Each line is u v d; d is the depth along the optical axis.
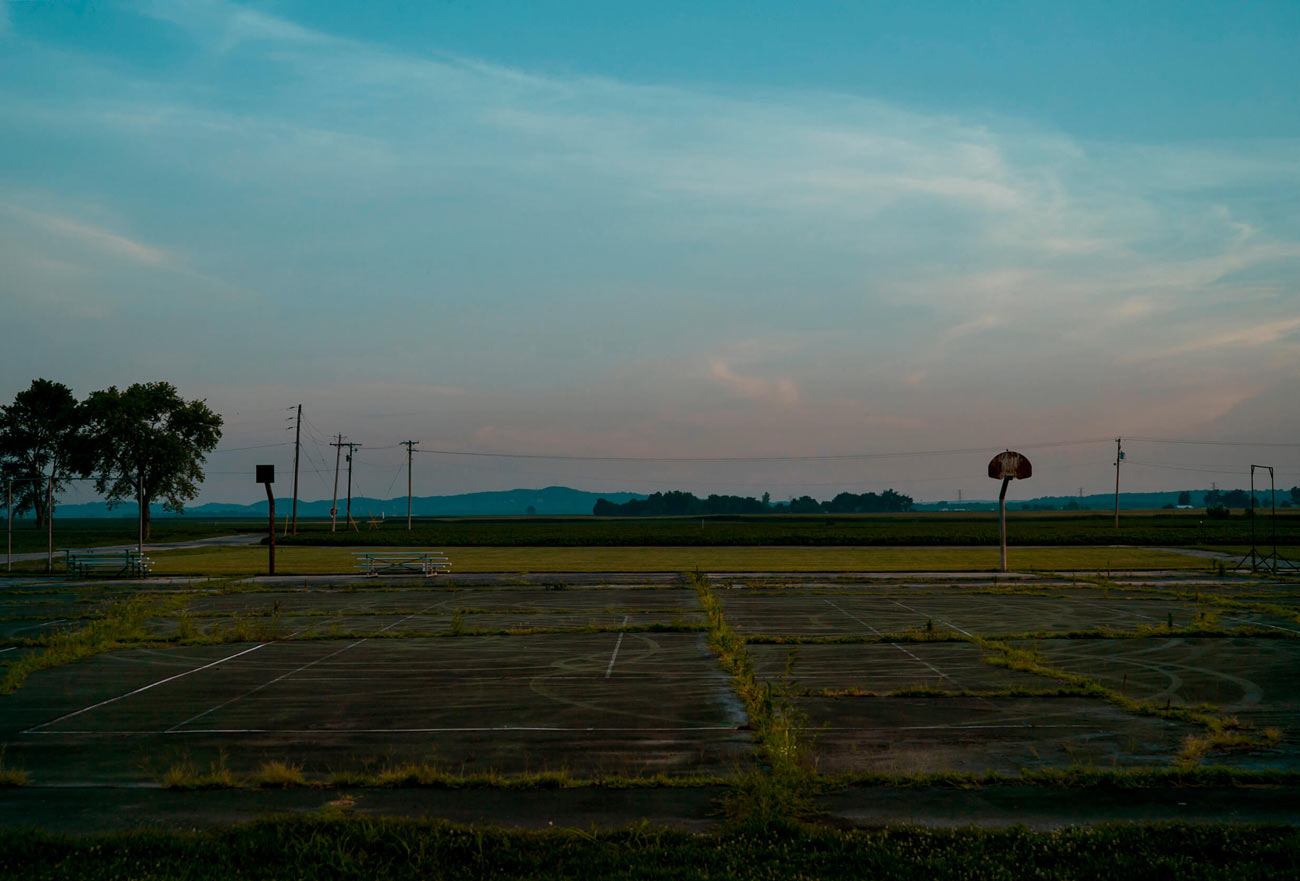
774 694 13.52
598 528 116.06
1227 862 7.14
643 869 7.03
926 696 13.55
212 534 94.81
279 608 22.89
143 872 7.01
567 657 17.27
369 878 7.00
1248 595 28.00
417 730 11.73
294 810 8.58
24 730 11.80
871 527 110.25
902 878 6.87
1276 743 10.77
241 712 12.77
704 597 26.05
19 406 82.31
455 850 7.43
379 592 29.91
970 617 22.95
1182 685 14.35
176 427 76.00
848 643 18.72
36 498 80.56
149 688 14.46
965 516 172.25
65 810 8.65
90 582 34.09
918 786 9.18
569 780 9.38
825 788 9.11
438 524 147.25
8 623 23.00
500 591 30.09
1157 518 137.38
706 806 8.66
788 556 48.53
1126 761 10.10
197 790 9.23
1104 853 7.28
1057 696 13.54
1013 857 7.19
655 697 13.69
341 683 14.82
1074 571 37.22
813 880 6.84
